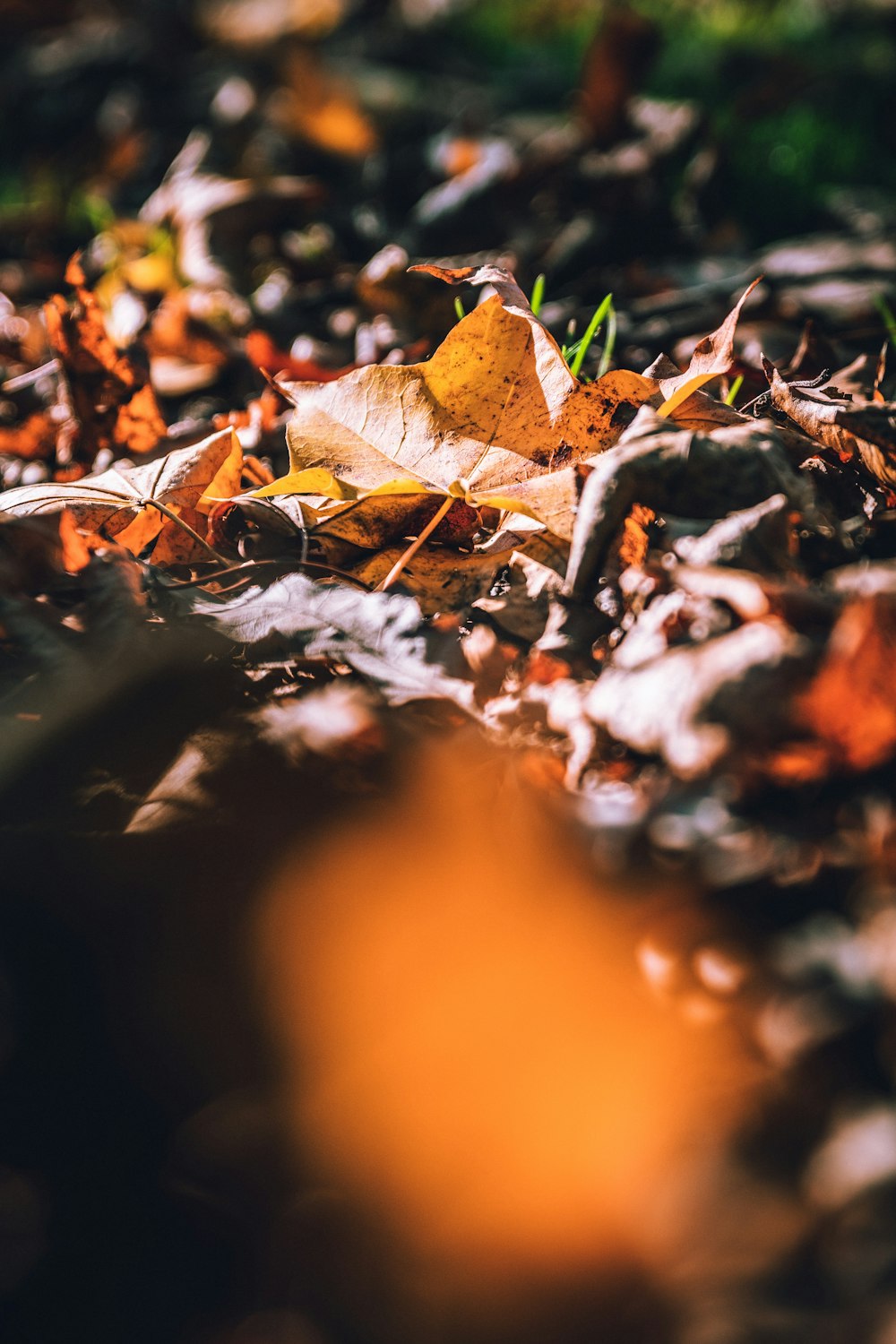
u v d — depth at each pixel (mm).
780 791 618
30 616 678
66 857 634
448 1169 598
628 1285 583
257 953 622
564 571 685
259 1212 597
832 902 606
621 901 614
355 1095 607
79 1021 618
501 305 723
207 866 629
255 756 641
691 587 646
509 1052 609
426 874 625
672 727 624
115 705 657
